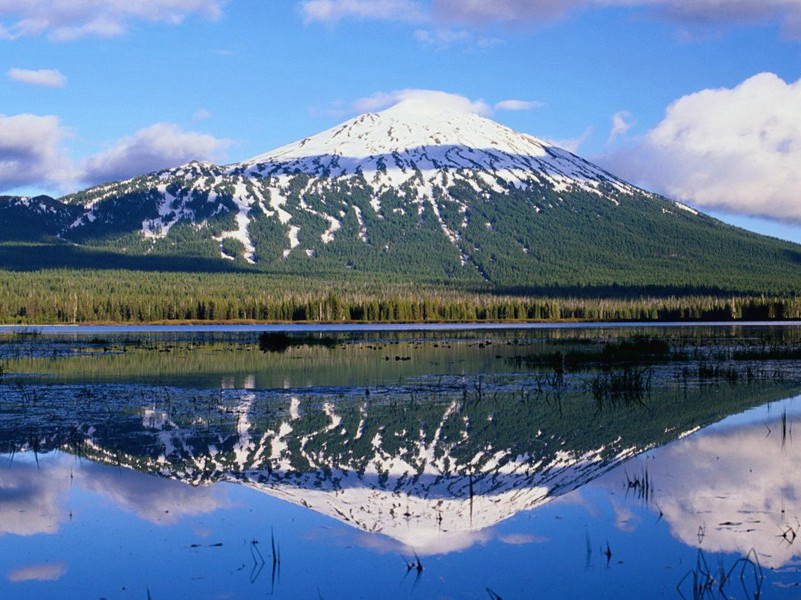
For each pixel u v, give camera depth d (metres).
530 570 16.00
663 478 23.14
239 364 60.91
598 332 128.62
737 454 26.34
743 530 18.38
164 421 32.97
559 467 24.80
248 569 16.16
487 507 20.39
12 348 82.69
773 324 179.00
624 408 36.41
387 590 15.09
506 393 41.91
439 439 29.36
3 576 15.88
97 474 23.77
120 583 15.52
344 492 21.95
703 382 46.31
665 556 16.75
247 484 22.81
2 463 25.09
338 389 43.97
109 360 65.12
